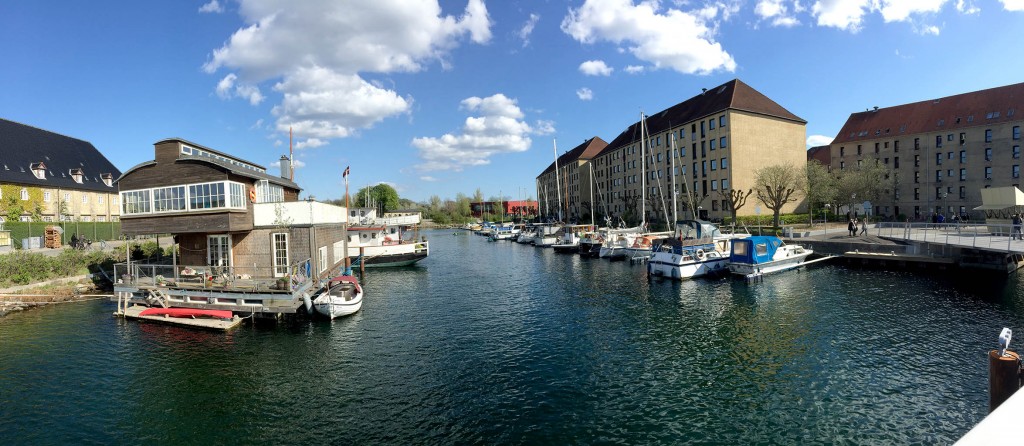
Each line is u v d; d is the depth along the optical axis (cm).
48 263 2997
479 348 1802
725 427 1191
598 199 9981
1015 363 644
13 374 1560
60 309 2441
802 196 6272
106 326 2086
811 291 2636
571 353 1736
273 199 2944
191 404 1345
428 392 1412
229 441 1157
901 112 7738
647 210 7612
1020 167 6372
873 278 2934
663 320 2150
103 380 1509
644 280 3175
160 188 2272
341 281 2473
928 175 7212
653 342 1842
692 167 6700
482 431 1186
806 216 5719
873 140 7806
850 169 6269
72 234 4362
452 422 1233
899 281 2816
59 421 1259
